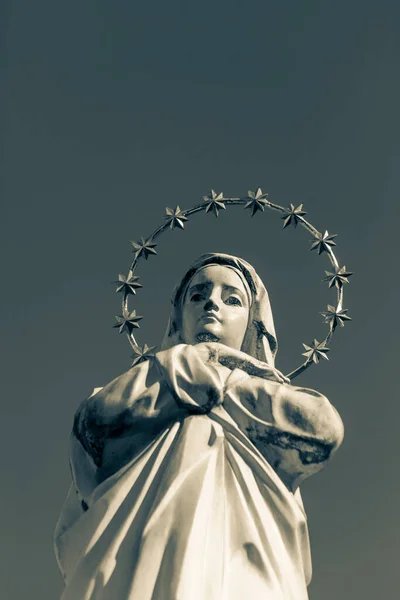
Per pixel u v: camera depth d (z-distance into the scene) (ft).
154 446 95.96
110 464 98.32
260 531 92.89
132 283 112.88
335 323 110.22
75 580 90.63
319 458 96.48
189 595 85.71
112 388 98.68
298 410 96.68
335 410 97.55
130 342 110.32
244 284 108.17
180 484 91.66
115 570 88.99
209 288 107.24
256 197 115.55
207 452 94.38
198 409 96.89
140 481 93.86
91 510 94.38
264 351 107.14
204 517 90.12
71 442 100.01
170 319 109.40
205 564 88.48
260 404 97.25
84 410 98.78
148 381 98.78
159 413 97.19
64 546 94.94
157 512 89.71
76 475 99.55
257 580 90.07
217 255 109.19
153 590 86.94
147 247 114.62
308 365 109.19
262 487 95.61
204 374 97.45
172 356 98.84
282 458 97.04
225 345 103.50
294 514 94.99
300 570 94.38
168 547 88.43
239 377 98.68
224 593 87.92
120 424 97.40
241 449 96.07
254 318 107.96
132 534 90.27
